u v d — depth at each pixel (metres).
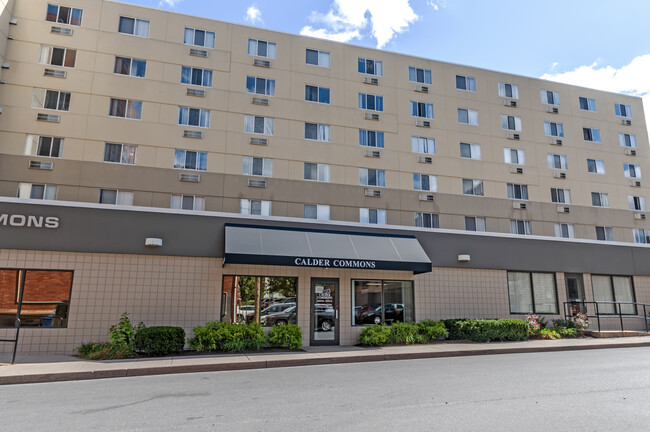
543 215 28.03
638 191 30.73
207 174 22.69
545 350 15.41
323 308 17.33
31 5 21.73
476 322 17.56
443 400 7.62
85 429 6.11
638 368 11.06
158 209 16.02
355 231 18.45
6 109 20.52
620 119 31.72
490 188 27.41
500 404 7.30
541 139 29.27
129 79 22.42
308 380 9.87
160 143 22.28
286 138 24.34
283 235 17.02
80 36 22.09
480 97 28.67
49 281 14.74
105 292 15.04
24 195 20.11
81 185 20.81
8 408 7.36
